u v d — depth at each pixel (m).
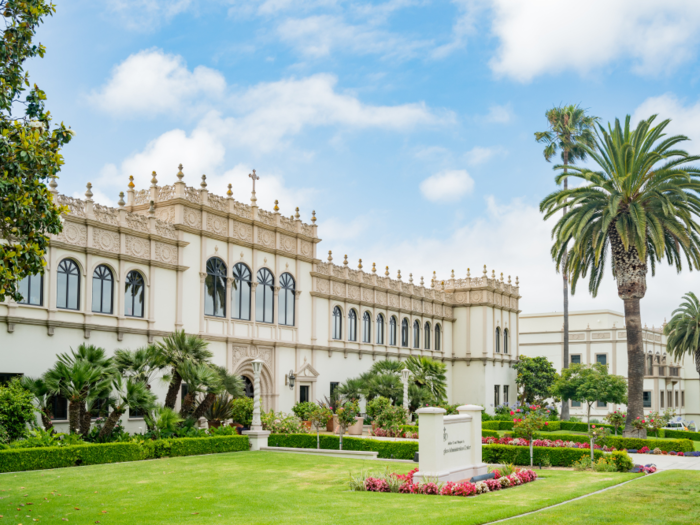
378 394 39.94
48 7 15.22
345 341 44.28
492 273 58.59
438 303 55.91
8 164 13.52
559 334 76.19
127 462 21.95
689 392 80.75
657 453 31.03
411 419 40.03
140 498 14.78
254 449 28.09
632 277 35.78
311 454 26.45
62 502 14.12
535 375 58.91
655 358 74.56
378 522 11.70
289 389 38.72
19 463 19.09
